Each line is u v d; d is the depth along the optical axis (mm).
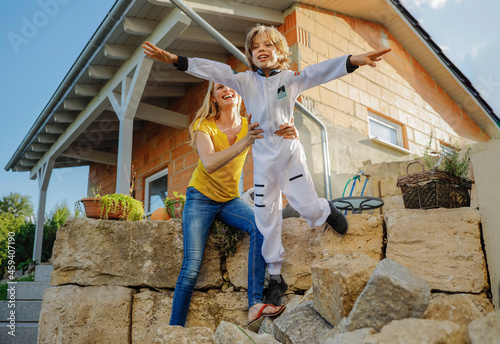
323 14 4871
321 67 1946
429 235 2043
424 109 5766
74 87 5180
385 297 1375
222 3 4285
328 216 2209
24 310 4004
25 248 7312
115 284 2352
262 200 2053
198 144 2191
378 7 4980
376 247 2229
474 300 1890
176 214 2758
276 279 2188
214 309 2330
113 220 2500
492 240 1976
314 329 1661
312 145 4188
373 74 5305
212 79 2057
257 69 2141
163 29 4121
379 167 3758
